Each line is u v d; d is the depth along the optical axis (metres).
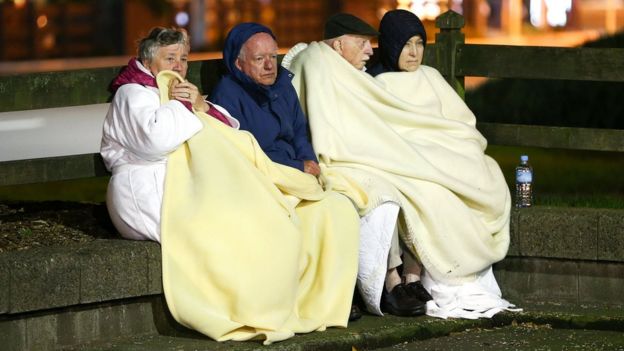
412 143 16.89
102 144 15.45
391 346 15.57
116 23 63.91
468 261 16.69
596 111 26.70
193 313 14.50
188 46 15.57
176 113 14.88
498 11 71.31
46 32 63.50
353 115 16.72
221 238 14.59
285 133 16.20
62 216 16.55
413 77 17.41
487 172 17.12
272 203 14.85
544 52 18.12
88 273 14.38
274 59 16.00
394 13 17.44
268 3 65.50
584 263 17.16
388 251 16.05
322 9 66.44
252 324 14.52
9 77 15.51
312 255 15.53
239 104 16.02
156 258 14.84
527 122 27.48
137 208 14.98
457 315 16.44
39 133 27.73
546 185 24.06
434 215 16.44
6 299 13.86
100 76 16.12
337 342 15.02
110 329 14.80
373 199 16.02
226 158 14.98
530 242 17.23
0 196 24.56
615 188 23.66
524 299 17.45
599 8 74.69
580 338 16.12
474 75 18.62
